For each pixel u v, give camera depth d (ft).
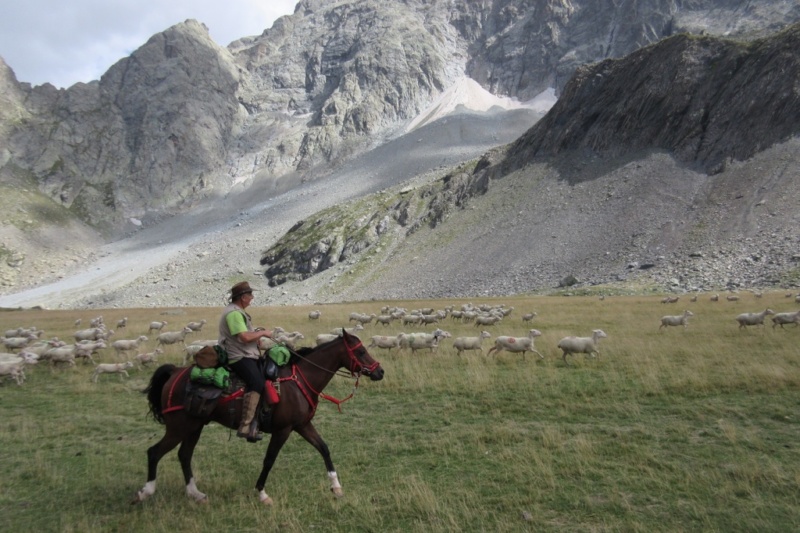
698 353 58.29
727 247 237.45
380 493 26.96
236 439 38.01
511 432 35.06
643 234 283.79
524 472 28.58
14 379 60.08
